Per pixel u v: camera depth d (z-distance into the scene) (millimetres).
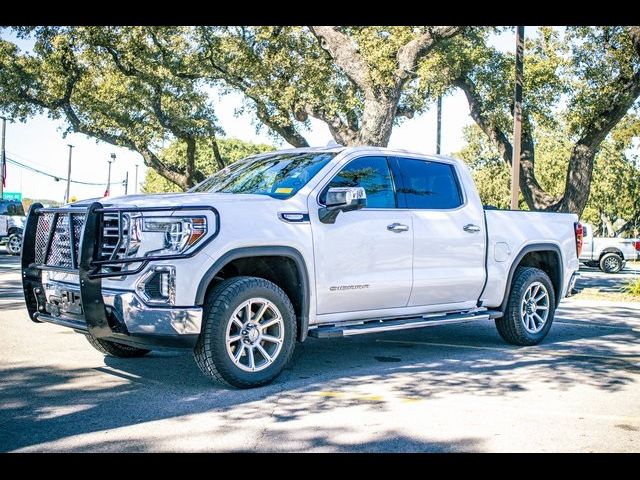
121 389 5723
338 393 5695
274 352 5867
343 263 6352
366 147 6898
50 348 7402
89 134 26000
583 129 20250
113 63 25297
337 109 21750
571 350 7938
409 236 6863
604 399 5656
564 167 44969
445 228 7211
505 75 22234
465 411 5215
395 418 5000
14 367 6500
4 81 24375
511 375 6512
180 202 5605
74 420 4855
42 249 6125
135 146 26469
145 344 5508
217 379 5645
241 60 23312
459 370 6707
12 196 49344
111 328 5566
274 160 7043
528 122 22328
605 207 53031
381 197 6820
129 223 5516
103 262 5367
